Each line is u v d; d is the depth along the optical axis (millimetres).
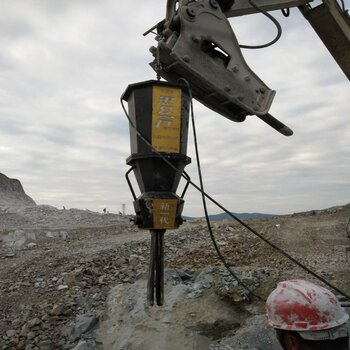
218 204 3078
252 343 5430
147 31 3824
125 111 3055
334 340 1384
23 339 6469
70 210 25234
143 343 5914
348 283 6766
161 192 2846
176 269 7812
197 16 3477
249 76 3615
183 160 2893
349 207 13039
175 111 2891
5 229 16875
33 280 8367
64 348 6262
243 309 6352
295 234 10250
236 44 3596
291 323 1426
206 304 6375
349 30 4316
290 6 4309
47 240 13484
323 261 8062
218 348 5531
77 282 8125
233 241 10078
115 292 7328
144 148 2850
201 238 10844
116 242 11953
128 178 3102
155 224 2807
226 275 6887
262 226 11477
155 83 2885
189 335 5934
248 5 4113
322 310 1414
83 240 13086
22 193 46531
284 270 7500
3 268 9398
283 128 3795
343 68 4441
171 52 3396
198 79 3541
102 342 6305
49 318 6922
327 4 4246
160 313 6277
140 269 8586
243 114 3891
